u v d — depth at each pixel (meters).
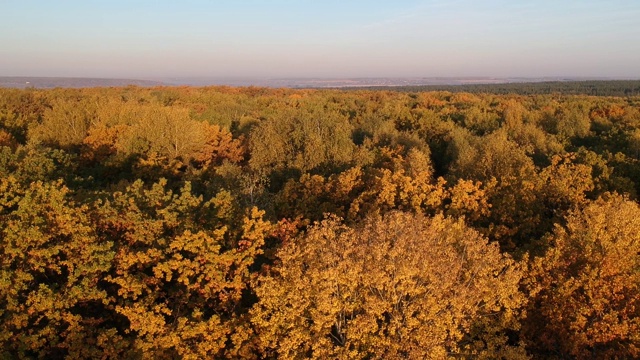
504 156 33.53
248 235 17.55
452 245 18.59
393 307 15.74
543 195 26.67
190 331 14.86
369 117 58.97
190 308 16.55
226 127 49.25
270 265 18.64
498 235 22.92
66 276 16.86
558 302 17.84
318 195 27.27
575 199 26.14
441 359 14.38
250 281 16.19
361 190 28.08
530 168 29.44
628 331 16.52
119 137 37.50
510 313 16.56
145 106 48.47
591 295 17.14
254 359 15.78
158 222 17.59
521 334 18.41
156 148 36.69
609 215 19.84
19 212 15.86
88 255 15.35
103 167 34.47
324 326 15.04
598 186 29.81
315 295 14.94
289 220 22.27
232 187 28.62
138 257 15.93
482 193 24.97
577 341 16.89
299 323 15.43
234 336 15.59
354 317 16.02
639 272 18.17
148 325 14.63
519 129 51.97
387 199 24.20
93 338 14.69
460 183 25.09
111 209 17.67
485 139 43.12
